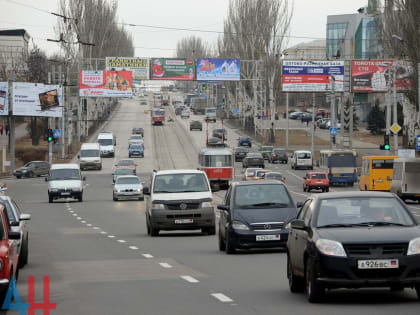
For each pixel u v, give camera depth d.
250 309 19.88
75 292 23.84
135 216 70.19
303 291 22.86
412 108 166.25
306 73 157.38
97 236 49.06
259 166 160.38
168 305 20.81
